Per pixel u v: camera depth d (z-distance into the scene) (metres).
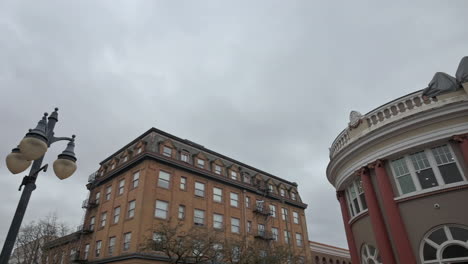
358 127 17.39
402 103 15.81
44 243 40.12
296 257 29.02
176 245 23.77
